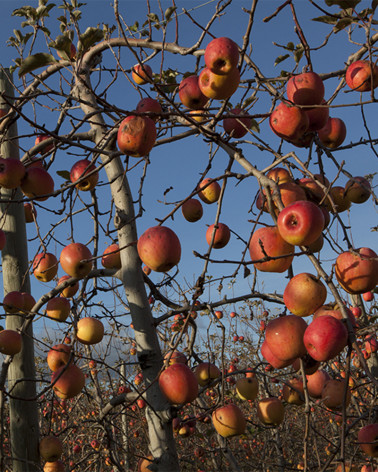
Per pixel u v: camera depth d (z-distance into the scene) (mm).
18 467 3545
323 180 2391
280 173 2438
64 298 3678
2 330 3543
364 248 2084
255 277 2451
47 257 3789
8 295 3723
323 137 2615
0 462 3232
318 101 2273
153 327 3270
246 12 2100
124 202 3473
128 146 2324
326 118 2324
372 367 4500
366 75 2289
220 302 3346
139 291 3322
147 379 3133
